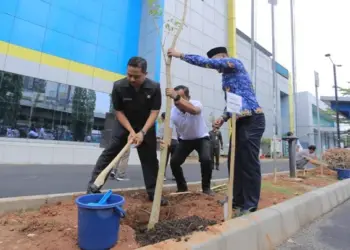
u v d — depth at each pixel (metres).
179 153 4.54
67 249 2.08
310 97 36.75
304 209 3.95
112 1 15.36
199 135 4.44
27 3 11.93
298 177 7.85
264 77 28.17
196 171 9.84
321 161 9.27
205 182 4.57
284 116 33.44
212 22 20.25
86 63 13.89
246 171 3.36
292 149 7.67
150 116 3.40
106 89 14.52
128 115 3.54
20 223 2.60
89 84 13.88
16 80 11.38
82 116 13.41
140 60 3.20
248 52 24.92
